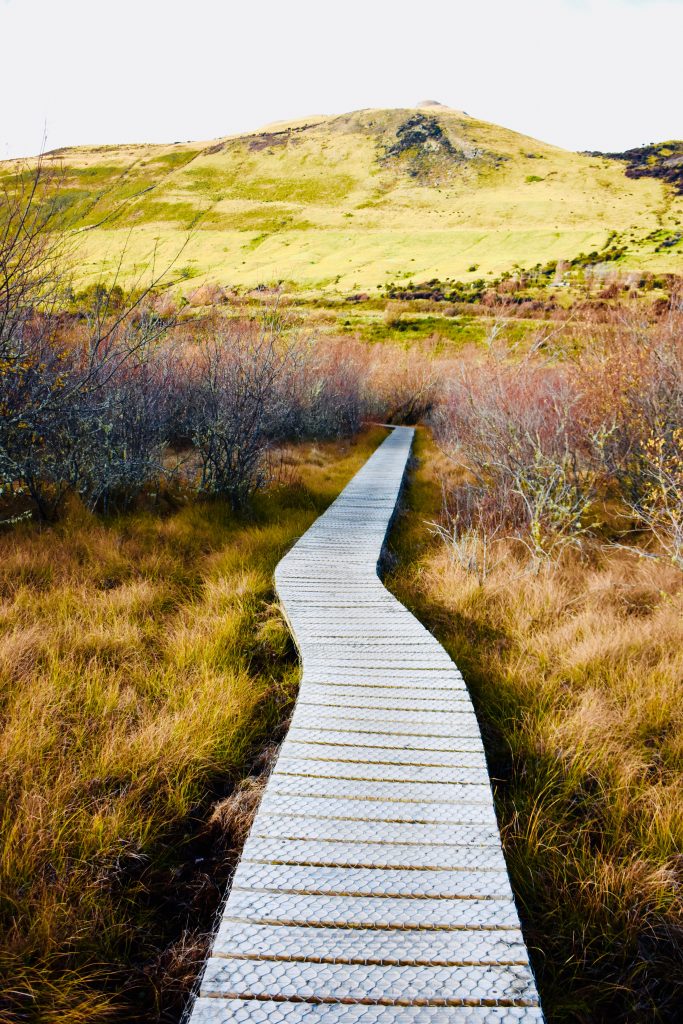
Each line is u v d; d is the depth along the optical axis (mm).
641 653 4293
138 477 7738
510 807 2982
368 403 22281
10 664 3875
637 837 2783
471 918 2035
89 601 5031
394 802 2621
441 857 2311
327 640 4324
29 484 6578
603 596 5391
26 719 3275
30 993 1987
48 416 6473
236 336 9094
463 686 3672
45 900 2266
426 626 5082
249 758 3420
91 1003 2029
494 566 6059
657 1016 2131
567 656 4355
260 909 2053
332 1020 1681
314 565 6098
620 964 2293
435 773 2822
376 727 3211
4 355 5688
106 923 2344
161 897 2566
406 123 117938
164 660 4320
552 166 101812
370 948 1908
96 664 4000
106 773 2992
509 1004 1734
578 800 3057
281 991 1760
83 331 7465
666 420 7238
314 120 131375
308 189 95812
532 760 3309
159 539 6715
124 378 7531
